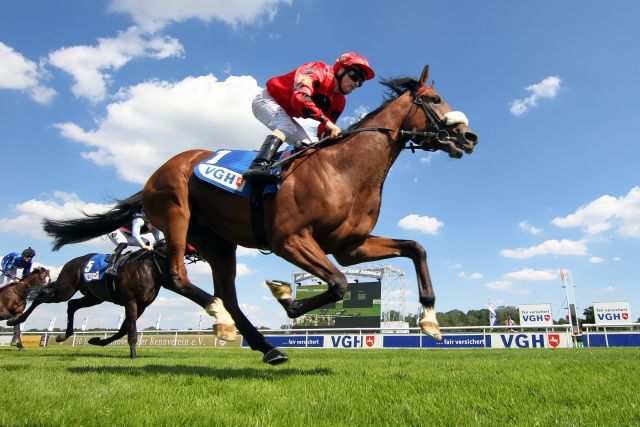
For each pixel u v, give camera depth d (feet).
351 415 7.38
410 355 29.81
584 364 16.22
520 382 11.00
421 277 11.89
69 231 16.34
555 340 50.47
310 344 61.46
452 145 12.51
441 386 10.61
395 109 12.76
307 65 12.70
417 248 12.10
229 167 12.36
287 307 11.40
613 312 61.31
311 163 11.66
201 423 6.79
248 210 11.82
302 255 11.18
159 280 27.63
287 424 6.72
